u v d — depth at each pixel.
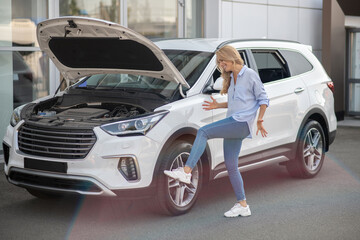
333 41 14.42
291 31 13.97
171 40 7.10
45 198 6.52
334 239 5.20
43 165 5.56
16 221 5.73
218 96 6.29
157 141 5.52
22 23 9.21
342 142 11.05
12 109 9.16
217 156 6.26
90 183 5.36
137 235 5.30
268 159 6.91
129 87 6.49
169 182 5.71
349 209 6.20
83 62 6.32
